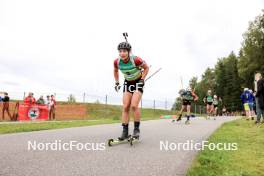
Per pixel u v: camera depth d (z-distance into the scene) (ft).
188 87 39.75
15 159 13.69
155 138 21.27
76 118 71.05
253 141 21.80
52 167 12.26
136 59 18.15
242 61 177.58
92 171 11.74
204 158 14.47
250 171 12.85
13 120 58.54
